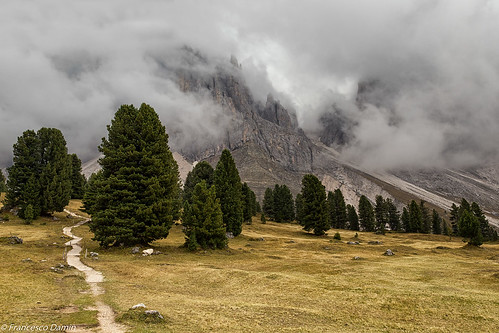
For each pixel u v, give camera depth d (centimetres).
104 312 1659
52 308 1689
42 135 7794
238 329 1504
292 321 1691
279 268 3575
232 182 7100
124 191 4500
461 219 6650
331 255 4825
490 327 1688
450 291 2408
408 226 13938
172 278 2942
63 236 5562
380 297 2219
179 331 1414
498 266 3588
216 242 4950
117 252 4275
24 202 7269
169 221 4738
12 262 3055
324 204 9206
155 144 4916
